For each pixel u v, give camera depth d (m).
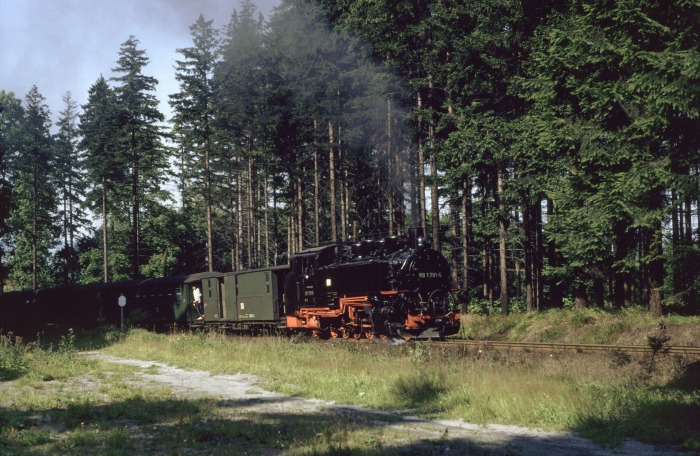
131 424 10.72
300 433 9.72
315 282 24.81
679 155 17.55
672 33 16.98
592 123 20.14
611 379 12.73
